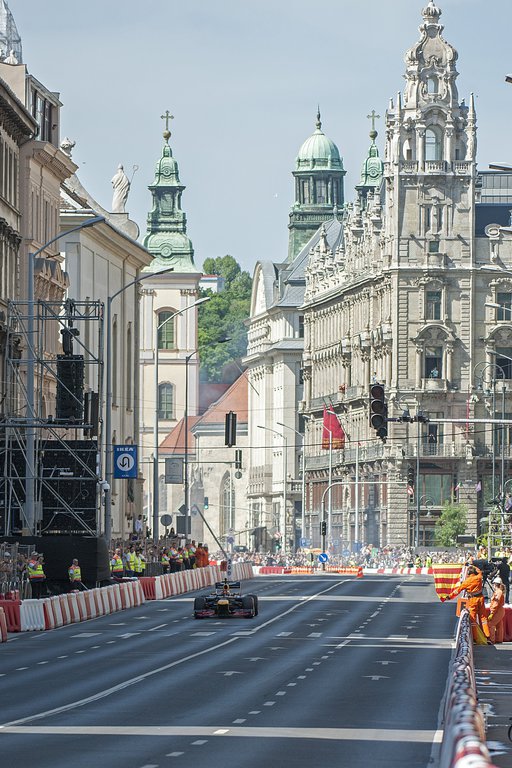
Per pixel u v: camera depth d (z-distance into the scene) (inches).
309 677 2711.6
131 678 2684.5
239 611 4522.6
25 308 6697.8
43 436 6358.3
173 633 3895.2
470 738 1106.7
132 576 6097.4
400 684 2583.7
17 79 7229.3
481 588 3676.2
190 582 6456.7
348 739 1882.4
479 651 3410.4
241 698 2362.2
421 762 1678.2
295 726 2011.6
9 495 5374.0
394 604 5359.3
